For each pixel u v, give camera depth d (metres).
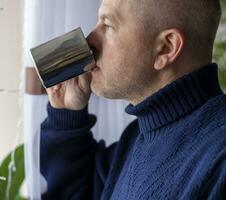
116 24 0.76
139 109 0.78
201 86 0.75
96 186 1.03
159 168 0.75
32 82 0.89
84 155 1.04
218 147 0.67
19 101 0.92
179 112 0.76
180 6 0.74
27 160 0.91
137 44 0.75
